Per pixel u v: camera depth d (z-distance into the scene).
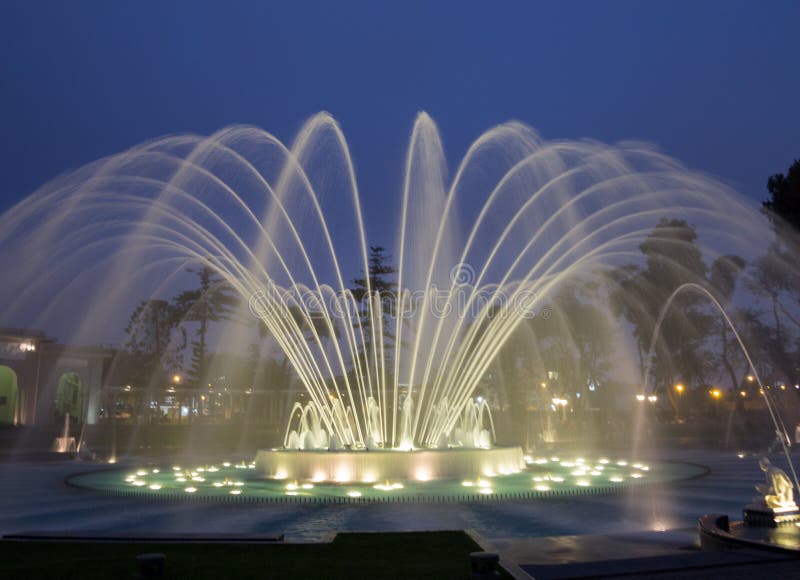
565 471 24.33
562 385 59.09
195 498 17.91
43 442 44.91
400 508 16.27
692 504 16.91
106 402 60.31
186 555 10.39
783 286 45.59
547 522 14.47
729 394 64.62
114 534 11.98
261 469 23.20
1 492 20.30
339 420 30.73
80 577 8.91
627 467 26.66
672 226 56.97
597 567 9.48
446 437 28.53
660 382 65.25
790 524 12.38
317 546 11.11
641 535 12.12
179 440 49.62
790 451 35.84
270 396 65.44
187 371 74.19
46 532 12.23
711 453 36.12
